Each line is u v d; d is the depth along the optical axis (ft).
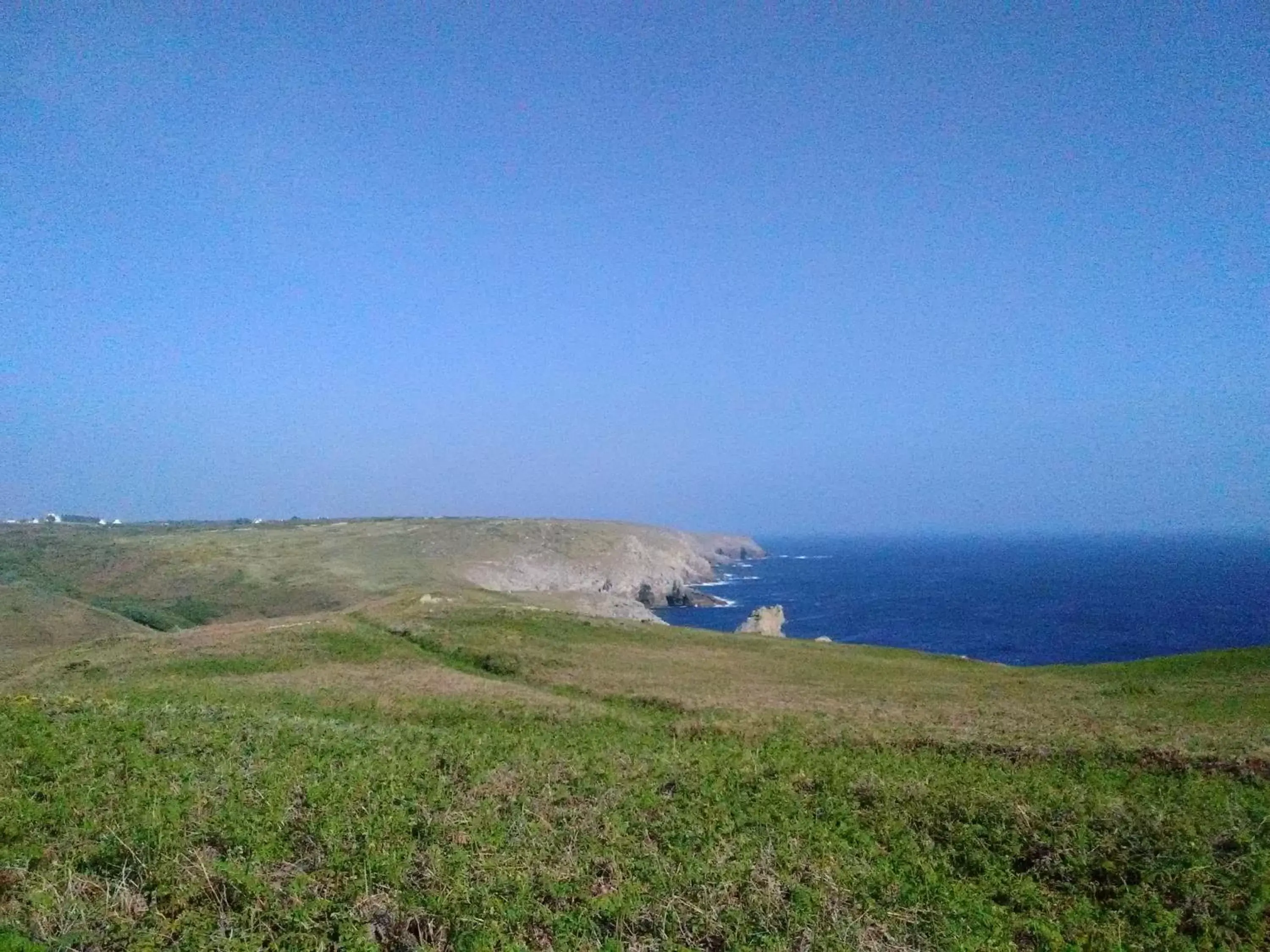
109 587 315.78
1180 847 38.45
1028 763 59.62
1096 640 321.11
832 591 556.51
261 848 32.37
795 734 69.26
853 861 35.96
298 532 463.01
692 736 69.72
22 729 48.93
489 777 44.50
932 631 353.92
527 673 113.29
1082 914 33.96
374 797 39.32
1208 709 89.20
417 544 437.99
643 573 492.13
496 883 30.78
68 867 30.45
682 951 27.76
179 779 41.04
